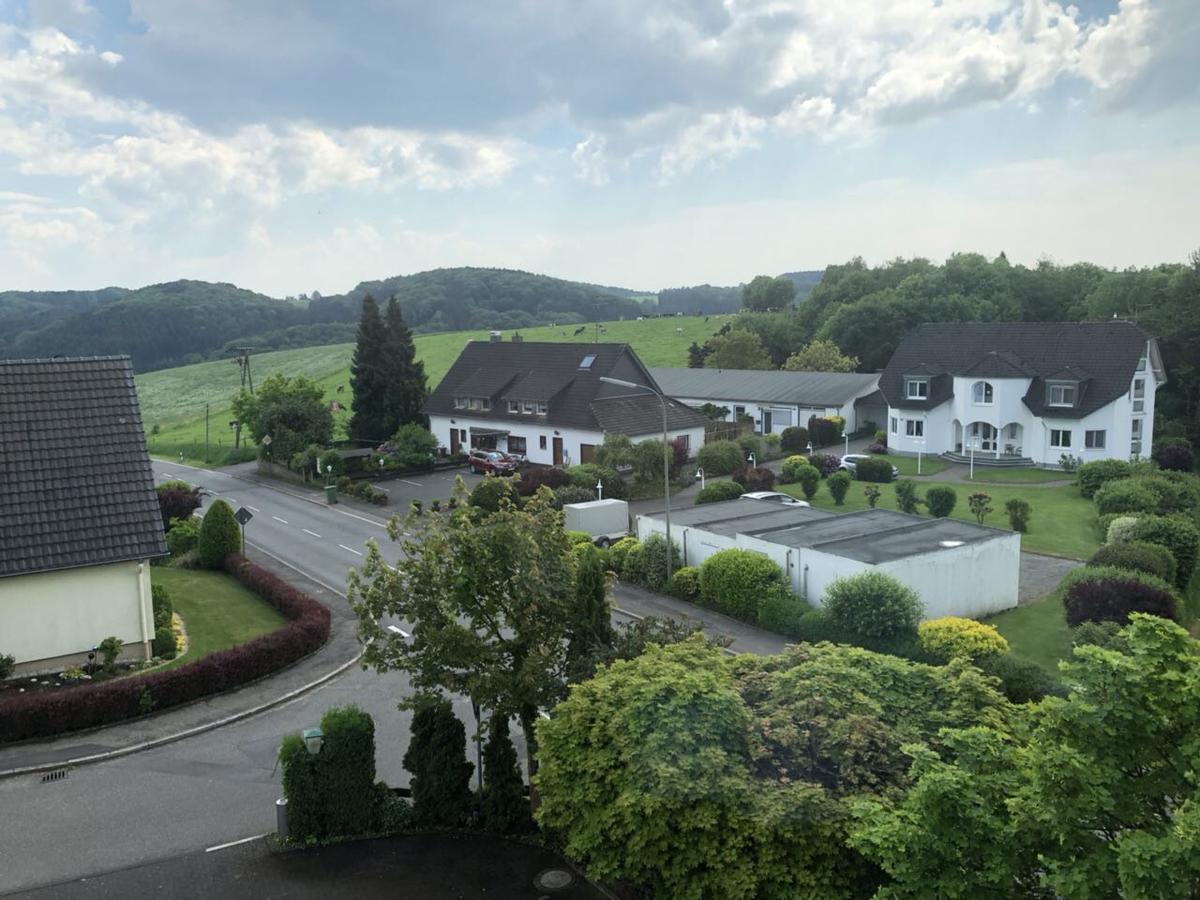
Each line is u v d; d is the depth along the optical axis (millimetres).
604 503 40469
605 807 13414
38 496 25453
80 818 17734
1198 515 40938
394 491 56094
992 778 10578
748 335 92938
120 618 25562
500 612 17609
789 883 11875
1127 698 9859
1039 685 20406
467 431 67062
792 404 70375
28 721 21297
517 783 16984
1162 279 84438
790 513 36375
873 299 95812
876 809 10898
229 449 75375
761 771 12641
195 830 17188
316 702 23922
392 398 70375
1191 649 10195
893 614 25125
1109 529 35094
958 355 64500
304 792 16531
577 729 14125
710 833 12383
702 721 13031
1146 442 60031
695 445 61406
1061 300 103250
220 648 27234
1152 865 8727
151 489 26547
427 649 16938
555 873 15422
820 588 29391
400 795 17781
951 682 13945
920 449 63719
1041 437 59188
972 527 32250
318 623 27984
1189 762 9719
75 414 27344
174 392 129000
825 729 12750
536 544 17453
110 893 15039
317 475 59969
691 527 34156
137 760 20484
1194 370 70812
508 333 144875
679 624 18016
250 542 43531
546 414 61344
